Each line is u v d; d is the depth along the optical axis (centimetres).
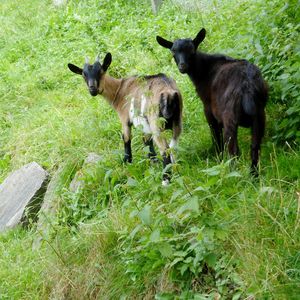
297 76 254
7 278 277
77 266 257
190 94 357
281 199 211
